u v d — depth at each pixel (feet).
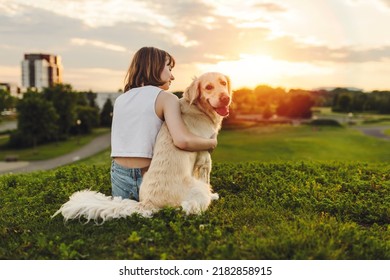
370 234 14.56
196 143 15.46
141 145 15.70
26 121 241.76
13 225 15.99
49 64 587.27
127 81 16.98
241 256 12.25
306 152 192.44
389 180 23.97
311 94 505.25
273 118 393.29
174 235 13.73
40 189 23.02
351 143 228.22
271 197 19.70
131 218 15.02
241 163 30.78
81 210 15.37
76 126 302.66
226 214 16.30
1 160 191.83
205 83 16.56
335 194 20.22
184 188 15.52
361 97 503.20
